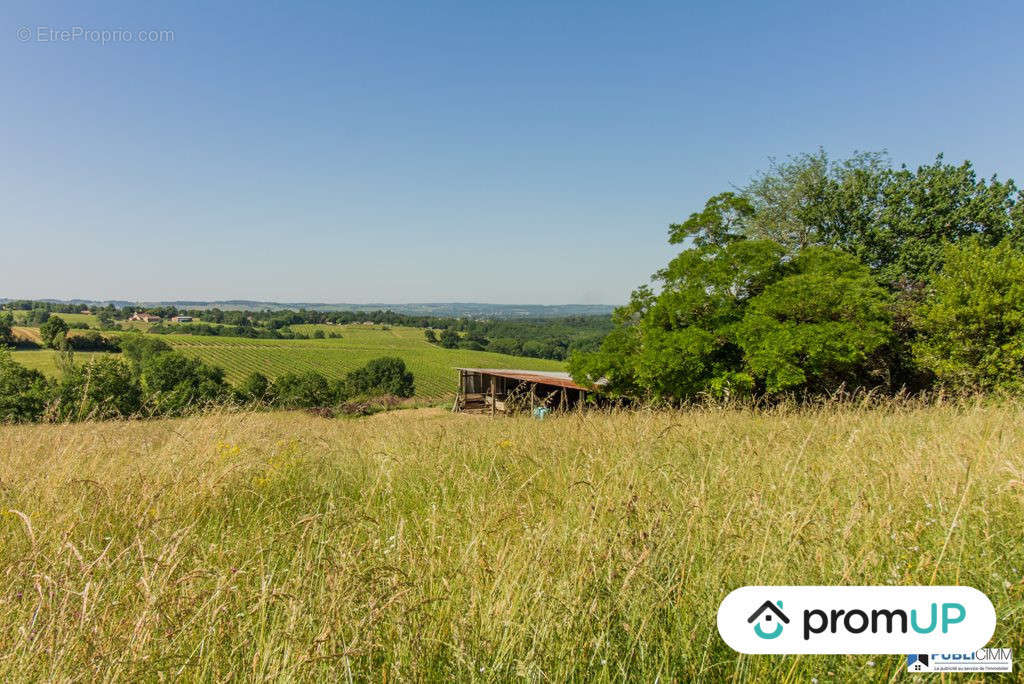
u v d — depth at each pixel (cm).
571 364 2103
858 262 1877
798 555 273
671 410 810
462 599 263
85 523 378
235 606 247
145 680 208
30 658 212
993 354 1418
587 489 392
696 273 1908
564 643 226
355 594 237
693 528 316
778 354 1559
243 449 599
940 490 347
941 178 2589
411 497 491
